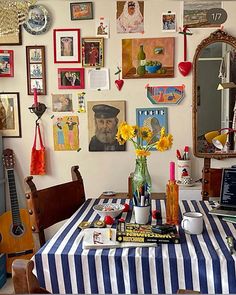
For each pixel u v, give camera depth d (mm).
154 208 1882
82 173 2773
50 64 2697
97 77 2680
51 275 1246
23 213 2689
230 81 2592
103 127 2715
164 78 2639
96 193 2777
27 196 1634
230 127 2627
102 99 2695
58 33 2662
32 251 2613
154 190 2727
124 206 1824
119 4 2607
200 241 1354
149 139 1663
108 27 2629
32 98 2738
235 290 1169
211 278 1181
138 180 1637
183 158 2635
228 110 2617
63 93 2717
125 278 1220
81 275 1236
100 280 1232
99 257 1225
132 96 2674
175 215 1601
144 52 2625
